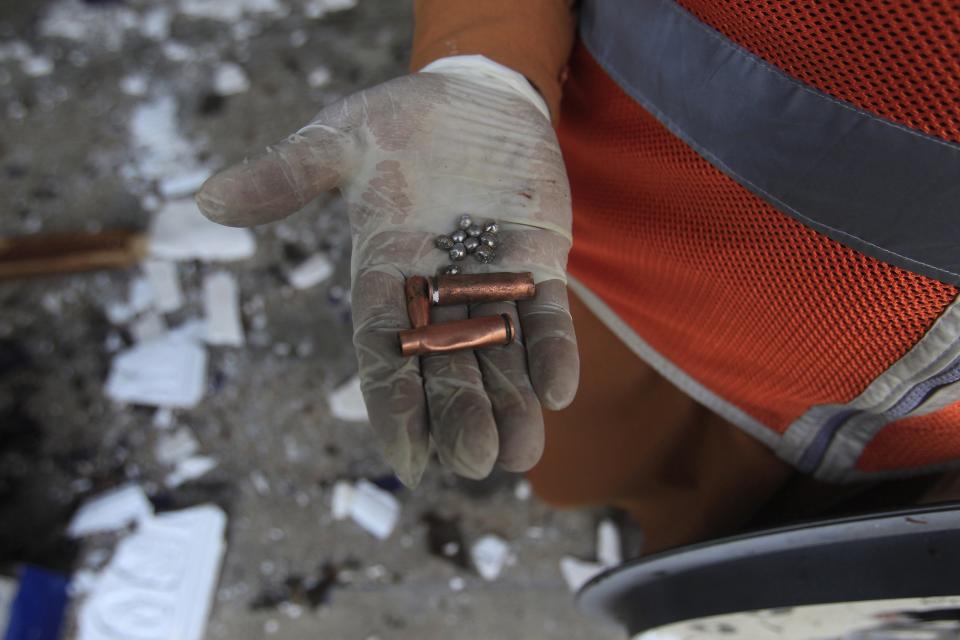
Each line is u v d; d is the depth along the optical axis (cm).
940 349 39
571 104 48
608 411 56
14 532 76
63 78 108
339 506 77
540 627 72
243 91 105
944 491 47
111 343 87
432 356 41
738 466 54
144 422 82
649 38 40
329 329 87
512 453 39
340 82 106
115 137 102
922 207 36
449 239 43
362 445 80
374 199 44
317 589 73
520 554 75
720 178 40
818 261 40
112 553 75
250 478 79
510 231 44
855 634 47
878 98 35
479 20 46
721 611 49
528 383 41
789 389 46
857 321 40
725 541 46
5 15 113
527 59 46
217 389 84
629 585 53
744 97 38
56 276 90
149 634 71
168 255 91
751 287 42
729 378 48
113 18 112
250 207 42
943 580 41
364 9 112
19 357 86
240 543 76
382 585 74
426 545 75
